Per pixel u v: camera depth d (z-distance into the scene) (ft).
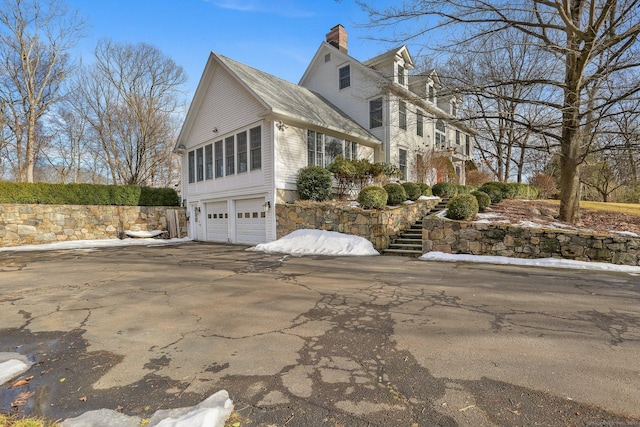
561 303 14.80
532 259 25.76
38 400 7.72
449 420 6.70
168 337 11.46
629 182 63.62
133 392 7.98
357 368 8.96
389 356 9.68
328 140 47.21
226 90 46.34
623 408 7.06
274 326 12.34
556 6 27.66
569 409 7.04
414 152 60.95
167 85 86.89
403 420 6.72
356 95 57.16
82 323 13.05
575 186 33.24
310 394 7.72
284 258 29.94
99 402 7.57
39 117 71.31
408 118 58.90
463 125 40.22
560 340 10.73
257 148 42.01
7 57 64.49
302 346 10.47
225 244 45.78
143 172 79.00
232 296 16.80
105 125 78.23
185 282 20.31
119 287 19.16
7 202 43.83
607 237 24.13
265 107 39.24
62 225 47.67
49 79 69.72
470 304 14.79
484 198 37.11
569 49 27.78
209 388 8.07
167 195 58.90
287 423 6.66
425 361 9.33
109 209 51.85
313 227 37.29
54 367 9.39
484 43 33.68
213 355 9.93
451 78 34.19
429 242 30.50
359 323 12.51
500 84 32.86
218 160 48.75
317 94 60.80
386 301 15.47
